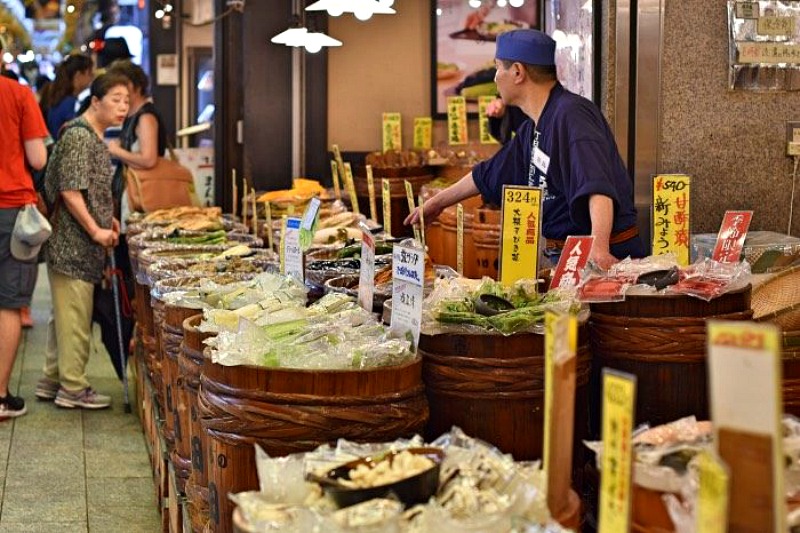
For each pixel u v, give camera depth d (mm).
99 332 8625
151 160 6910
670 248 3686
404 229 7414
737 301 2869
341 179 7914
